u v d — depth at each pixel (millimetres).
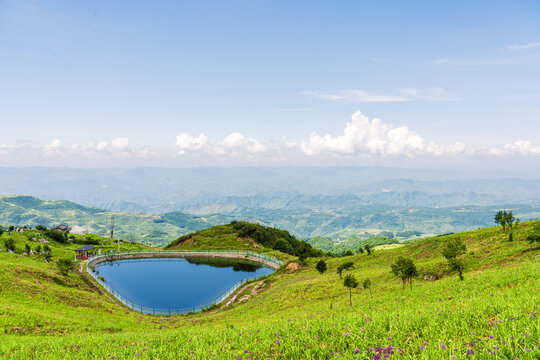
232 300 74562
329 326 10828
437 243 71750
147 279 108625
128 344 14320
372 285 50156
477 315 9375
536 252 40125
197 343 11836
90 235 185500
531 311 8805
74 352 13492
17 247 103750
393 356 7172
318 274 77438
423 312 11352
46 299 50531
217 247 164000
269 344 10391
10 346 15906
